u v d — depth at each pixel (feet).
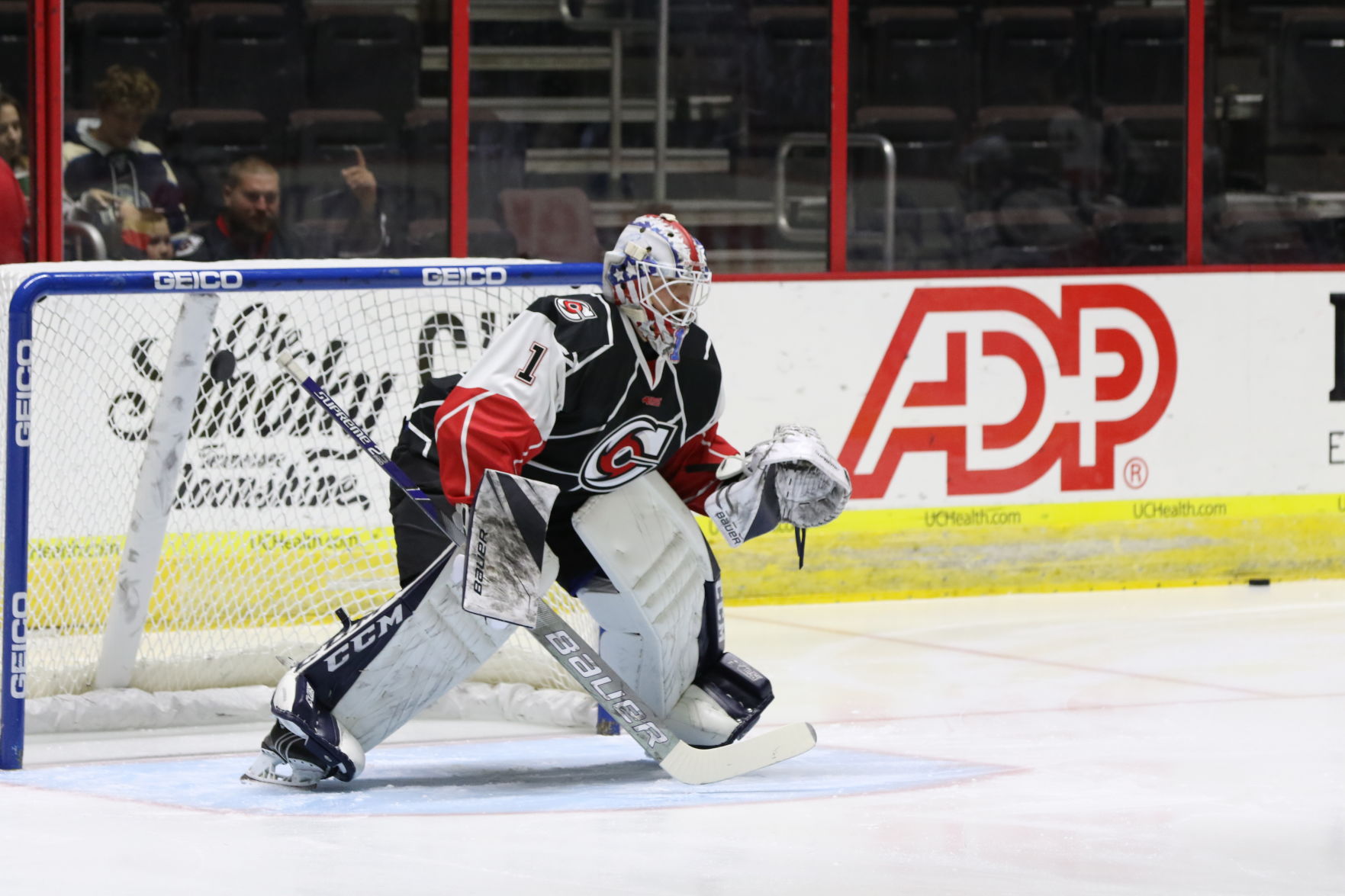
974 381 65.57
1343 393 68.64
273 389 53.01
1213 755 40.75
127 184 59.41
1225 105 67.77
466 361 53.31
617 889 28.04
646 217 35.88
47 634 48.60
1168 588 67.72
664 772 38.60
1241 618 61.05
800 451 37.47
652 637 37.78
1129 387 67.00
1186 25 67.00
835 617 61.46
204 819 33.04
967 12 65.21
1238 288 67.77
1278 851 31.50
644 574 37.27
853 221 65.10
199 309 43.47
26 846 30.81
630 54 62.95
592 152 63.10
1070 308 66.28
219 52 59.67
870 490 64.85
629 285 35.45
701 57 63.41
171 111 59.52
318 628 52.03
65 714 44.60
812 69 64.34
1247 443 68.23
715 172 64.03
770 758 37.14
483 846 30.68
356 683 36.45
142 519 44.91
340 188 61.21
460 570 35.29
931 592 65.67
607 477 36.88
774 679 50.98
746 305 63.57
